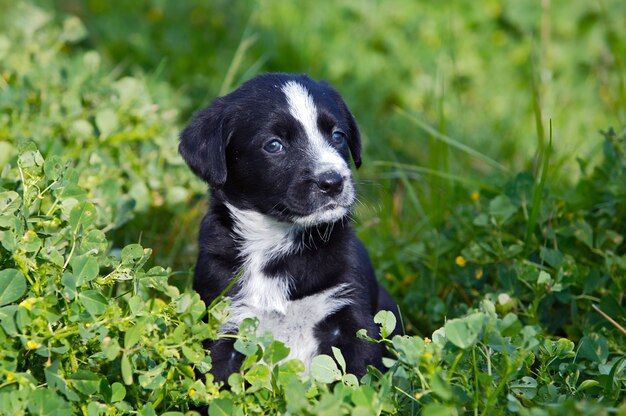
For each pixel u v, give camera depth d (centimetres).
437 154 723
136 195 653
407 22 1051
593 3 1051
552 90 941
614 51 889
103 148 662
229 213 530
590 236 559
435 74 978
